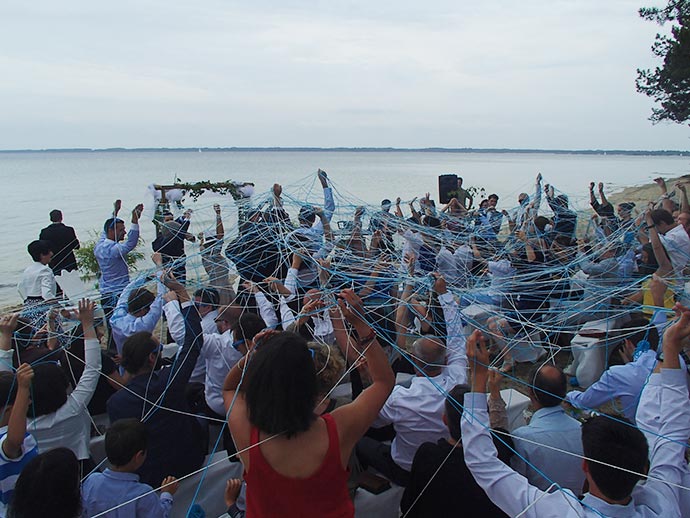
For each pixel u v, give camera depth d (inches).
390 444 152.6
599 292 198.8
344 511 72.3
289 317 174.4
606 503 80.4
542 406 118.4
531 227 291.0
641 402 101.3
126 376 170.6
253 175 2113.7
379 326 166.1
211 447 164.6
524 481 86.4
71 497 94.4
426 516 107.3
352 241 245.4
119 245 266.8
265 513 71.2
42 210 1212.5
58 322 178.7
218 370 158.1
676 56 727.1
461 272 248.5
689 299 164.7
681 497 87.8
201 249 245.0
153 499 109.0
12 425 106.7
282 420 69.1
